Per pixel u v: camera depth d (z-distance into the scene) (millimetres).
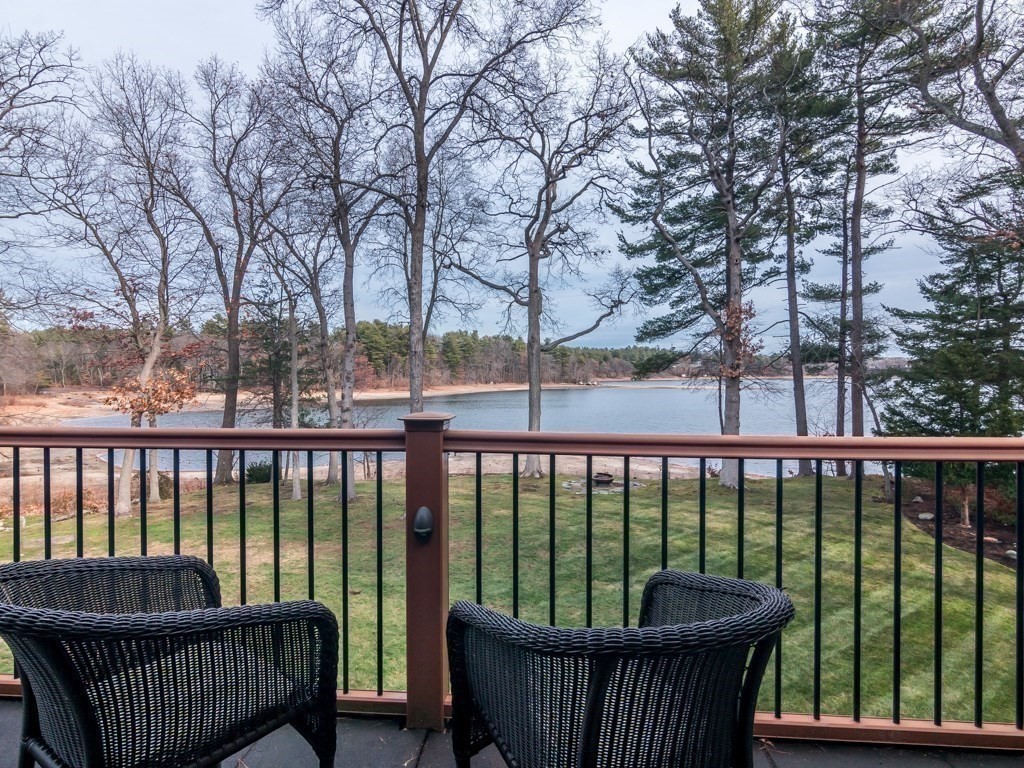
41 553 9734
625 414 25516
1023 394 11375
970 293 13875
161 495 16641
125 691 1049
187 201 16672
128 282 15797
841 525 10492
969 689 4074
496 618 1114
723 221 17188
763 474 18000
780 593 1161
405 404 25781
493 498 12867
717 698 1050
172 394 14961
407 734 1794
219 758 1149
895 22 12156
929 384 12305
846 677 4262
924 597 6441
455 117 14406
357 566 7594
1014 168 11898
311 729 1293
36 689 1136
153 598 1504
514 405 27406
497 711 1158
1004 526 10180
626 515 1870
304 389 19781
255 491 16766
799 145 15172
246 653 1181
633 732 1002
